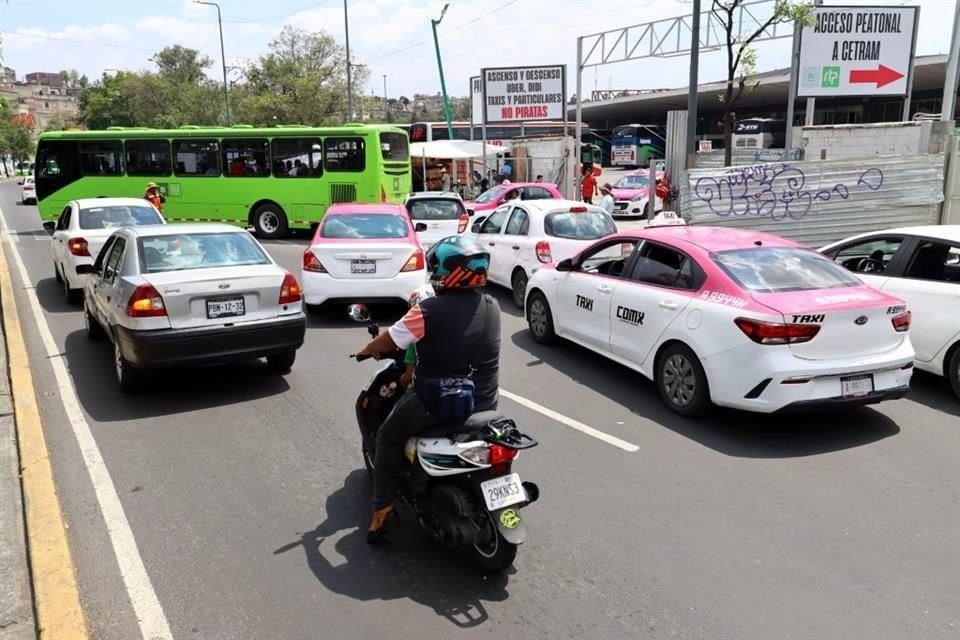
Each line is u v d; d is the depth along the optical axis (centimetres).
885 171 1385
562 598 369
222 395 691
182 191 2091
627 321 700
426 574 391
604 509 461
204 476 512
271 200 2039
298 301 714
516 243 1111
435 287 377
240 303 676
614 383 729
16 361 786
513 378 750
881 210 1403
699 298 616
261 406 660
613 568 395
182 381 736
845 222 1412
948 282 681
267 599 368
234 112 5225
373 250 976
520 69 2766
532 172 2908
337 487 495
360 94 4491
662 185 2305
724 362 579
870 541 422
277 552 412
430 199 1557
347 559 405
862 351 566
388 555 411
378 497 406
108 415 636
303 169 2014
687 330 615
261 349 684
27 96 16150
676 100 5247
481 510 379
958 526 439
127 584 380
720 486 494
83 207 1157
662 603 363
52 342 896
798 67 1883
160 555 408
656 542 421
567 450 558
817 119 4856
